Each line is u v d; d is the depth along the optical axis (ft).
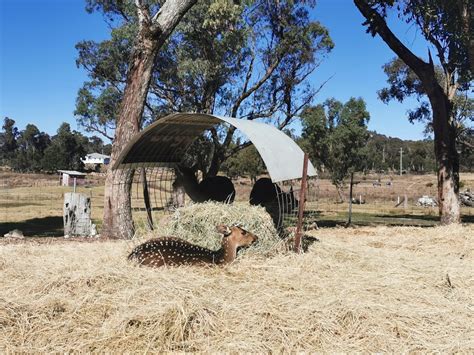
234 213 27.58
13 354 14.29
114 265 22.13
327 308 17.13
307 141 116.88
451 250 34.06
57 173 271.49
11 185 193.67
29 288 19.36
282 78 81.92
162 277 19.88
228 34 74.64
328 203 132.36
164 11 44.04
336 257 28.04
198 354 14.47
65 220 48.75
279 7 79.05
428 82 63.10
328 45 80.64
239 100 81.56
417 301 18.99
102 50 89.40
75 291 18.65
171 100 85.20
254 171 159.53
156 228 31.50
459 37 58.49
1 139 346.13
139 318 15.94
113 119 94.27
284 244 26.84
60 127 282.36
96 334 15.38
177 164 37.91
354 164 120.26
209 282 19.74
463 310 18.15
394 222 81.61
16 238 44.01
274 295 18.48
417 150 358.02
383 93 106.32
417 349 14.98
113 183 42.68
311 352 14.66
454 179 63.62
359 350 14.82
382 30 63.26
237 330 15.67
